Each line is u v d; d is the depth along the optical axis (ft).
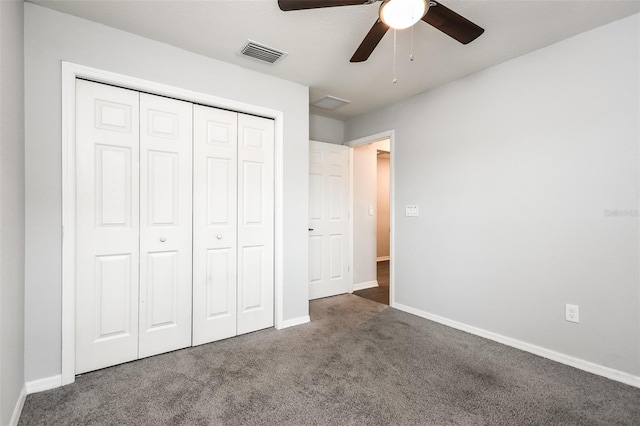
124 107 6.73
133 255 6.85
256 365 6.73
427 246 9.89
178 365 6.71
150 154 7.05
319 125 12.78
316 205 12.23
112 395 5.61
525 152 7.51
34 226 5.64
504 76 7.90
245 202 8.48
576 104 6.68
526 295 7.50
